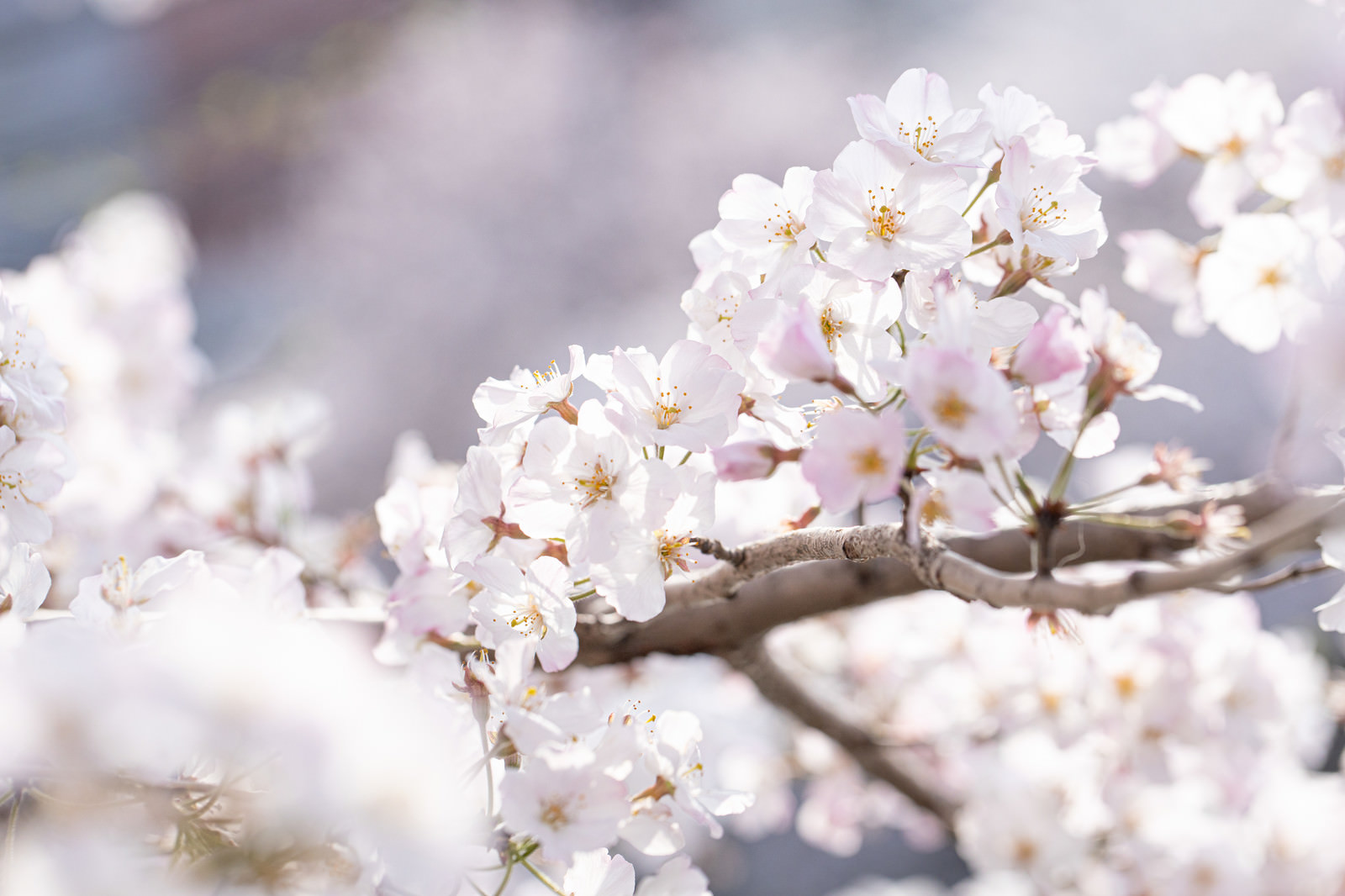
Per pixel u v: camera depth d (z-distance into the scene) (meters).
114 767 0.91
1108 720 1.19
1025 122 1.00
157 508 1.33
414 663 1.01
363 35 7.29
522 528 0.98
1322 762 1.83
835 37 6.34
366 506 4.62
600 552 0.97
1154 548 1.08
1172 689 1.18
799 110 5.99
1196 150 1.11
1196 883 1.21
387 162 6.33
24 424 1.02
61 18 8.76
